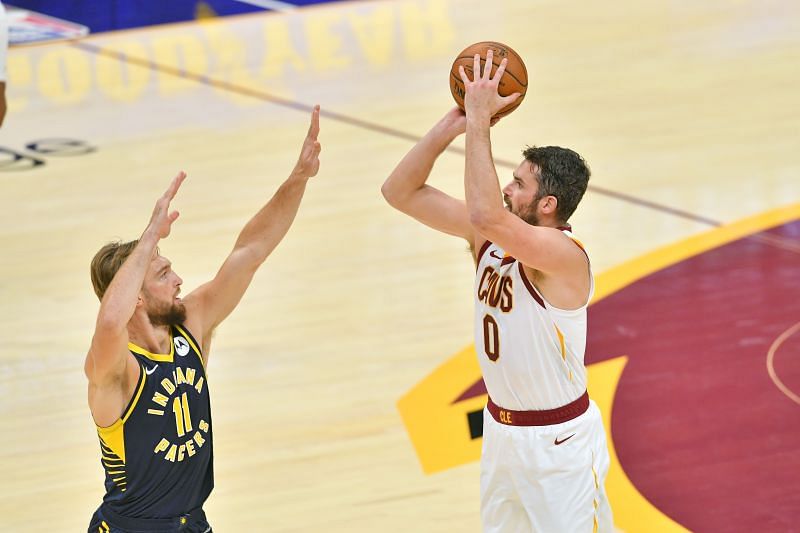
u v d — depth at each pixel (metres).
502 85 7.64
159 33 30.14
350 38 29.08
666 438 11.04
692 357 12.69
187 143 21.20
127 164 20.14
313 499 10.27
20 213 17.95
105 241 16.77
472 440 11.19
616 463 10.62
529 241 7.16
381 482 10.52
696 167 18.88
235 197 18.31
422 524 9.81
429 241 16.44
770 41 26.50
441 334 13.55
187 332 7.20
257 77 25.64
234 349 13.34
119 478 6.92
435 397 12.09
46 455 11.12
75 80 25.80
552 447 7.64
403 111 22.61
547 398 7.64
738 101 22.23
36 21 31.31
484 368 7.81
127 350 6.66
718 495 10.05
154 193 18.67
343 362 12.95
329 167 19.58
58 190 18.94
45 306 14.62
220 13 32.25
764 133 20.42
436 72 25.39
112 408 6.72
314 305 14.47
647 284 14.65
